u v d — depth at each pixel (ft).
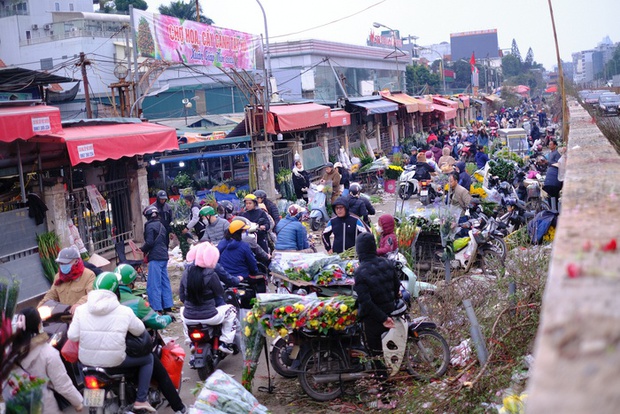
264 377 23.93
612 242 5.97
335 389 22.79
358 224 33.47
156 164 68.39
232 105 117.08
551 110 188.44
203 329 24.03
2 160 36.70
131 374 19.94
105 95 112.47
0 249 35.22
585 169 14.07
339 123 93.50
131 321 19.31
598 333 4.00
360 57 161.17
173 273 46.42
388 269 21.29
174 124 104.94
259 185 70.69
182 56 65.62
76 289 24.75
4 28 162.91
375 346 21.63
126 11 200.34
